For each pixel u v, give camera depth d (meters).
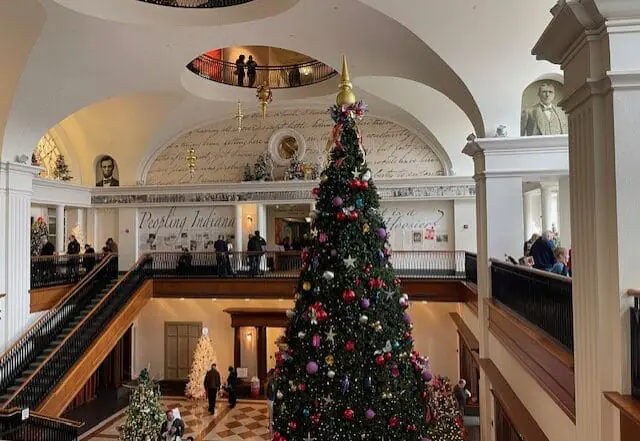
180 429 8.46
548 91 8.76
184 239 17.53
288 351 4.74
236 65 15.79
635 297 3.06
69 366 10.41
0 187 10.52
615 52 3.13
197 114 16.34
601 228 3.30
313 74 15.67
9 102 10.09
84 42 9.67
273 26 9.63
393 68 10.30
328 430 4.38
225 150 17.34
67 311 11.83
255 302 16.03
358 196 4.68
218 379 13.31
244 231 17.19
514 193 8.28
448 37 8.23
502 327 7.13
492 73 8.38
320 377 4.46
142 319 16.59
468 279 12.41
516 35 7.98
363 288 4.56
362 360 4.46
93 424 12.16
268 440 10.98
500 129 8.38
